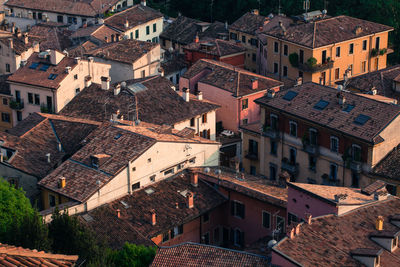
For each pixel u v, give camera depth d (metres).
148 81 147.25
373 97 125.06
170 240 108.69
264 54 182.50
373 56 178.62
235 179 115.06
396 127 116.00
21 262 57.09
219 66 162.50
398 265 82.12
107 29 198.62
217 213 114.69
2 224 90.75
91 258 85.31
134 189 111.88
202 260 85.44
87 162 112.31
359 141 114.38
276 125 129.00
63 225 88.25
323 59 169.50
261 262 83.62
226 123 156.38
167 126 122.56
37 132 128.38
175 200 112.00
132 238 101.94
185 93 144.50
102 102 141.62
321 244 83.50
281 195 108.12
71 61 153.25
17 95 153.88
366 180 116.00
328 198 91.12
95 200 106.56
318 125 120.06
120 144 113.94
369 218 89.31
